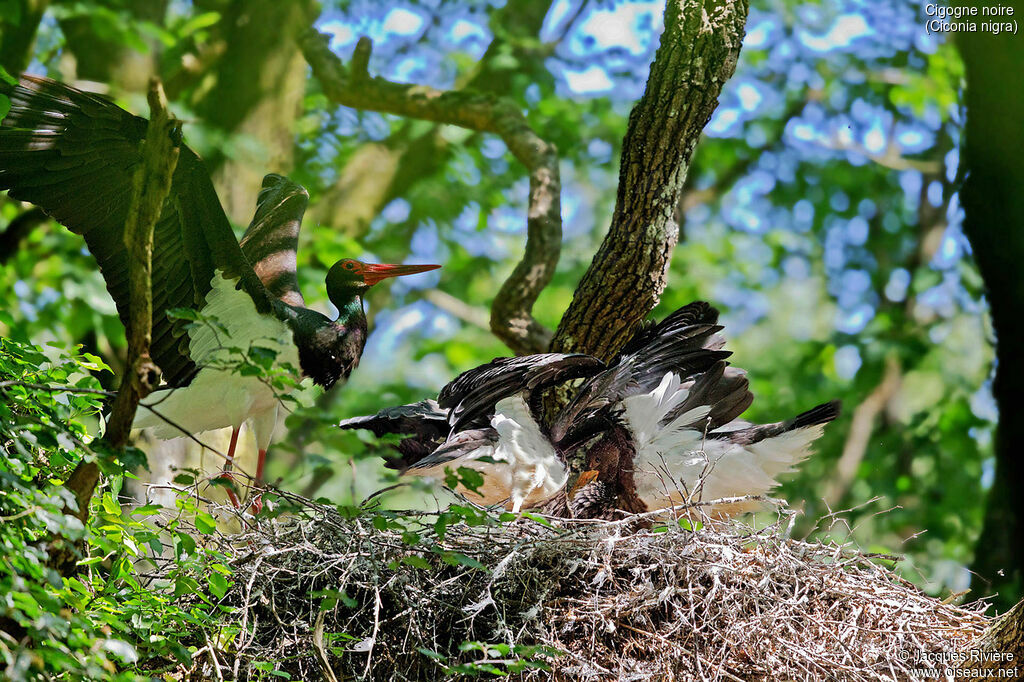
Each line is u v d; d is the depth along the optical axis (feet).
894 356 66.64
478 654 26.84
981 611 29.45
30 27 46.14
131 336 21.39
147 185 21.39
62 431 22.52
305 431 37.01
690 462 36.22
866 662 26.84
